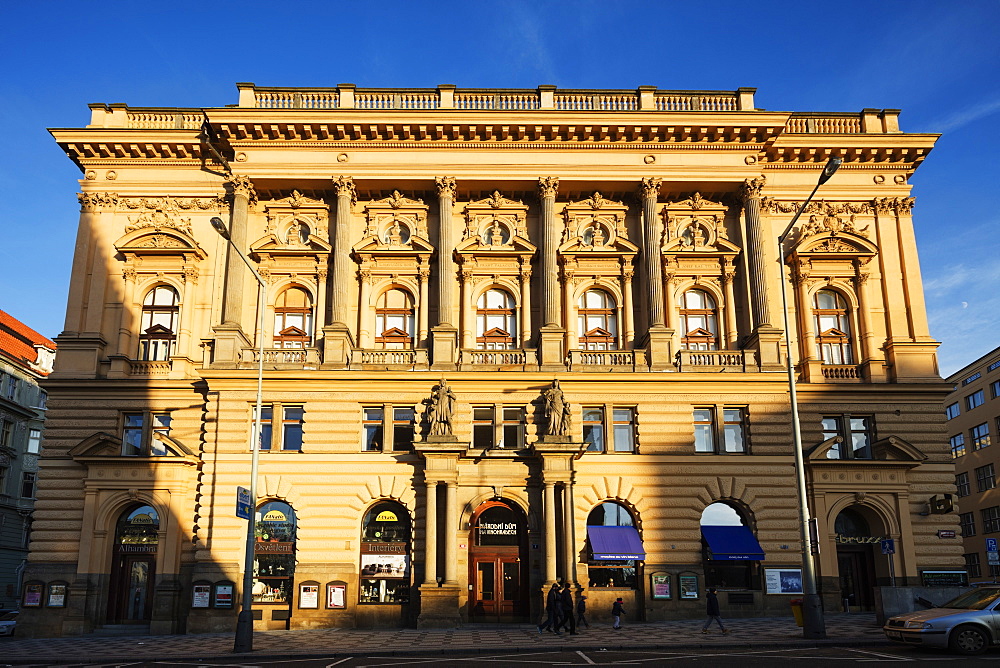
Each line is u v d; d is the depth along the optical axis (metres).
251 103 43.81
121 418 40.69
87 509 38.41
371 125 42.91
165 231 42.84
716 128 43.16
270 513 38.31
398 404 39.31
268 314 42.75
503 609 37.53
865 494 39.62
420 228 44.12
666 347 40.56
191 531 38.53
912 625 23.25
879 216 44.56
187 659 25.31
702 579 37.72
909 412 41.31
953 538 39.81
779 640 26.39
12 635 39.25
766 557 38.28
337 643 29.33
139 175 44.22
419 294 42.97
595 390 39.66
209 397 39.16
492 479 38.16
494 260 43.72
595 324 43.62
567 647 26.22
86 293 42.59
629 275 43.50
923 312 43.09
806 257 43.69
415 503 38.09
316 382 39.09
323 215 44.38
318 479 38.22
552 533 36.72
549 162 43.66
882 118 45.72
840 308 43.81
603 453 39.06
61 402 40.53
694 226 44.66
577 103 44.47
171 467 38.56
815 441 40.41
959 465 83.38
